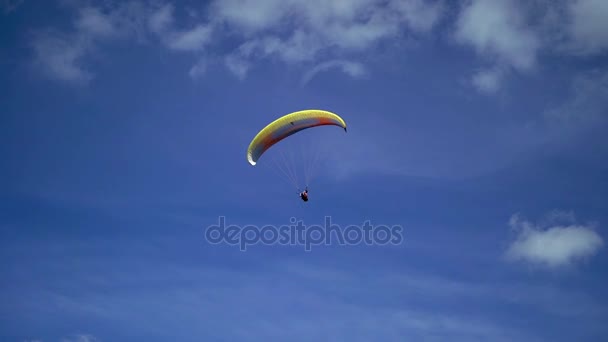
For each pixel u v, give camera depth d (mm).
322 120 75438
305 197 74938
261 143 76000
